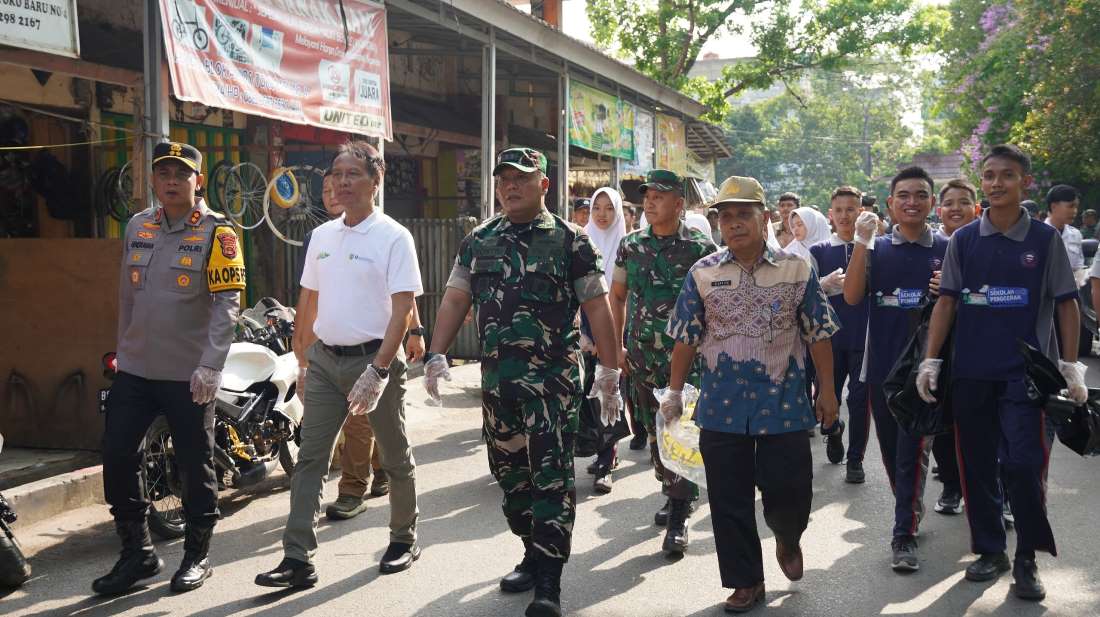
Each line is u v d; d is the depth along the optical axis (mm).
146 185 7430
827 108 63156
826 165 62750
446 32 13516
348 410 4961
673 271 5520
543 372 4383
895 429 5516
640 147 19984
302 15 9078
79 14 10031
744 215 4270
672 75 30016
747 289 4352
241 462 6438
